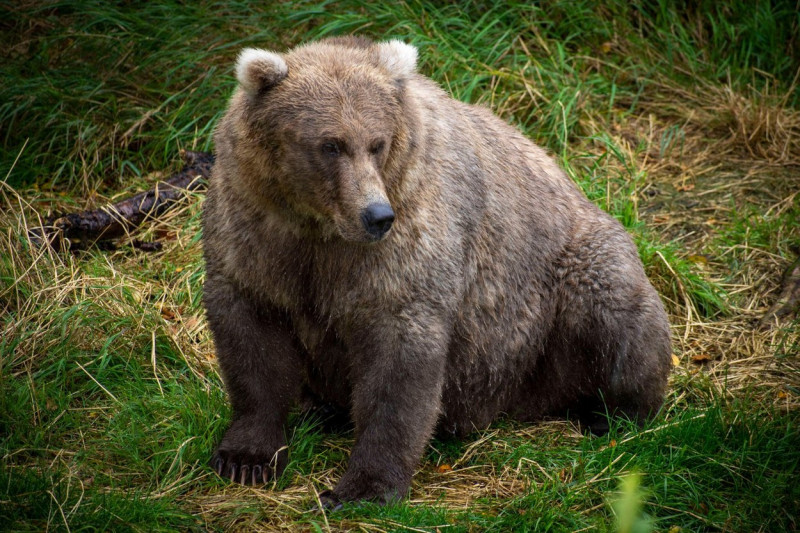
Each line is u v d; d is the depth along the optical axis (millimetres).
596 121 16203
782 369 11305
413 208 8562
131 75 15523
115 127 14727
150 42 15727
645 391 10242
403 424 8664
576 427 10586
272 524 8227
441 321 8789
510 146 10445
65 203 13789
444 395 9906
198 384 10312
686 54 17672
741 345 12000
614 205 14156
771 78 17672
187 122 15062
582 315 10320
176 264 12703
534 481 8914
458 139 9398
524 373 10484
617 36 17766
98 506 7992
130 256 13055
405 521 8211
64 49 15859
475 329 9711
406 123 8461
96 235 13039
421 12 16391
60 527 7660
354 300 8609
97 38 15820
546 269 10352
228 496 8594
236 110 8500
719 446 9398
